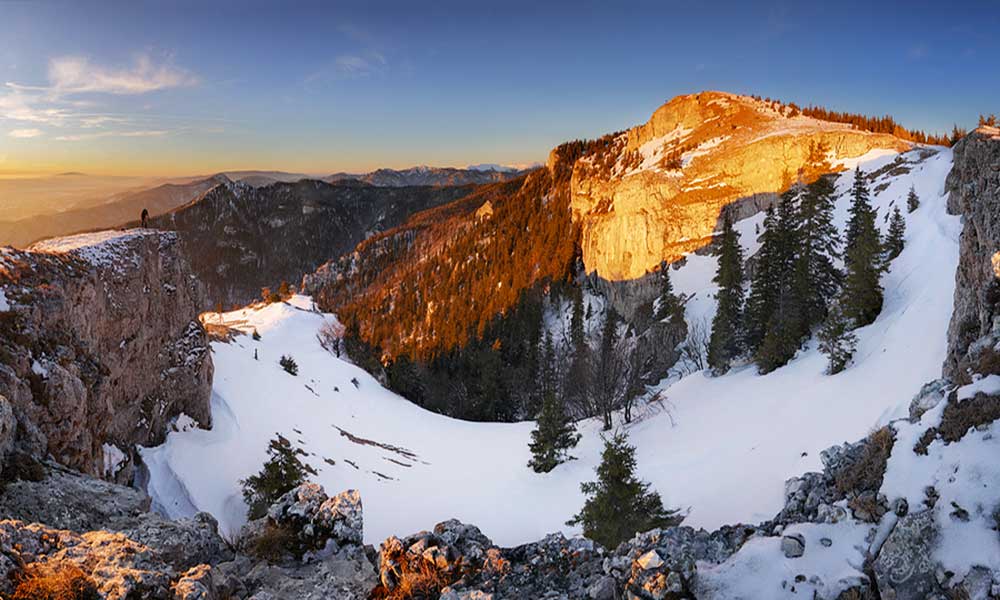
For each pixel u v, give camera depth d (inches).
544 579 508.4
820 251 2866.6
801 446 1233.4
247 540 638.5
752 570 420.2
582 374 2876.5
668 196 4411.9
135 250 1392.7
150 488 1259.8
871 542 421.1
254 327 4254.4
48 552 431.8
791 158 4101.9
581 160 6835.6
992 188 751.7
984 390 456.1
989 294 658.8
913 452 456.8
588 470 1860.2
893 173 3435.0
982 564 352.5
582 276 5162.4
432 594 516.1
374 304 7662.4
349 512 649.0
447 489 1895.9
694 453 1574.8
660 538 491.5
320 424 2357.3
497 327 4633.4
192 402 1635.1
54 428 773.3
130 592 392.8
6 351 738.8
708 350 2491.4
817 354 1846.7
